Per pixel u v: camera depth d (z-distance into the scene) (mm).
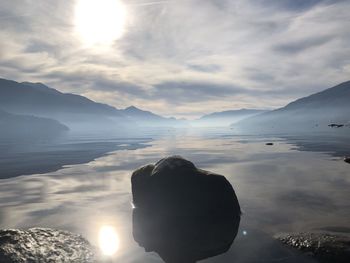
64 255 9992
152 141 73625
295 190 18656
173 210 15023
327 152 38969
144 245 11516
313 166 27672
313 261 9672
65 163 32812
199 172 15906
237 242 11398
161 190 15672
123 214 15148
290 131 117312
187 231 12898
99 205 16609
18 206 16297
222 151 44000
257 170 26172
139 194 16500
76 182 22500
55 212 15344
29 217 14531
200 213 14844
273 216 14008
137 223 13875
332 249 9969
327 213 14180
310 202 16031
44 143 66312
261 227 12742
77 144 63312
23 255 9562
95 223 13859
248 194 17922
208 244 11422
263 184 20516
